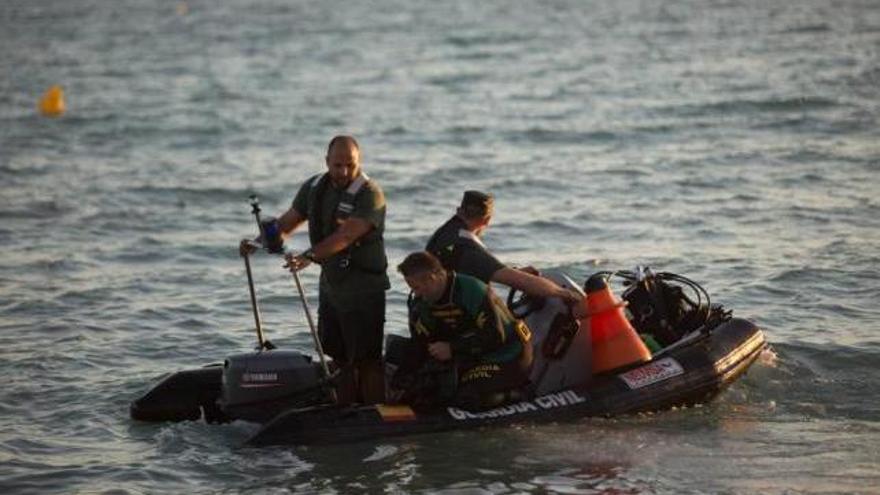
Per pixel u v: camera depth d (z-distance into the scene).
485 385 18.39
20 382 21.42
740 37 88.81
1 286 28.52
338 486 16.75
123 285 28.47
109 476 17.22
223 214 37.00
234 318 25.61
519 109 57.22
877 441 17.94
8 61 93.75
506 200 37.09
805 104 54.00
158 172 44.41
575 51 84.25
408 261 17.61
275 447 17.95
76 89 74.00
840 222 32.28
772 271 27.59
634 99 58.41
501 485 16.61
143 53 96.81
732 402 19.70
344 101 63.34
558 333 19.03
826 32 89.62
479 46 91.06
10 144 52.66
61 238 33.88
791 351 21.97
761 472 16.83
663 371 19.28
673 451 17.66
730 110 53.47
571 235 32.22
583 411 18.75
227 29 117.50
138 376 21.77
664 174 40.00
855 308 24.78
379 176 41.66
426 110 58.56
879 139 45.09
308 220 18.50
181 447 18.28
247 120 57.50
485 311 17.84
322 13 133.75
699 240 31.02
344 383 18.67
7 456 17.97
